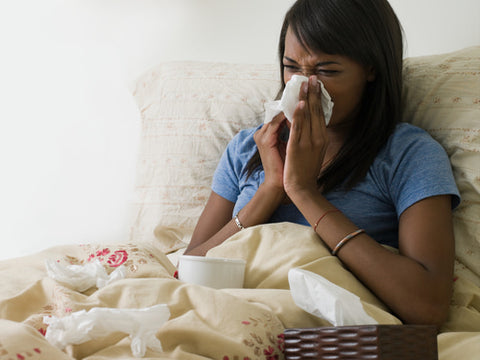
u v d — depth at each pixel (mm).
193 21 2064
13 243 2127
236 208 1377
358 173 1207
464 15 1722
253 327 730
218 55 2041
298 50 1190
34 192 2127
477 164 1188
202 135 1675
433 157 1152
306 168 1132
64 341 646
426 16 1764
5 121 2160
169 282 826
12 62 2170
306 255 997
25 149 2146
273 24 1965
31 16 2166
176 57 2086
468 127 1234
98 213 2084
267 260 1021
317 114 1145
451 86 1313
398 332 617
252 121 1663
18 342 529
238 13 2008
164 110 1743
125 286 809
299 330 665
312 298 764
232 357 687
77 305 753
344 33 1162
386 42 1214
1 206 2137
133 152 2074
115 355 654
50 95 2148
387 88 1239
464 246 1168
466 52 1377
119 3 2117
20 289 928
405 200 1121
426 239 1040
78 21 2143
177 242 1671
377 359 600
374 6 1207
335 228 1047
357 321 723
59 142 2129
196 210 1642
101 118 2113
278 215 1278
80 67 2137
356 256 1011
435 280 978
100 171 2098
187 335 706
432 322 964
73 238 2092
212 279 963
